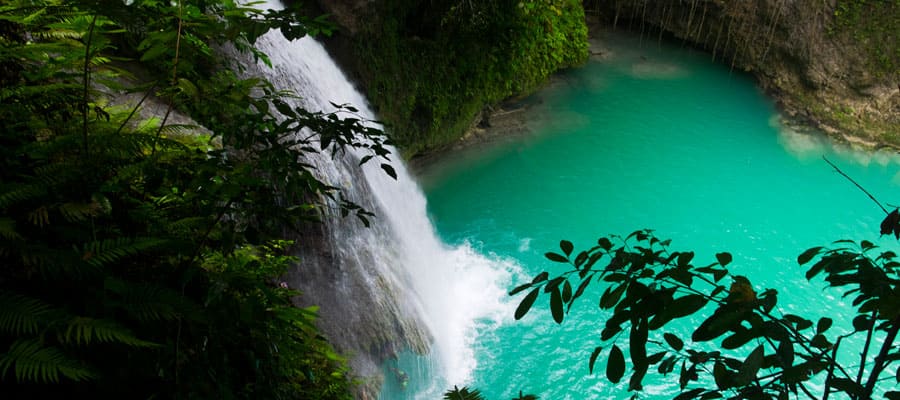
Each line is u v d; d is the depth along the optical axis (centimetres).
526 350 955
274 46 920
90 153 343
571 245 220
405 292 911
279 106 361
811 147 1494
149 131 425
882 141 1504
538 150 1404
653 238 219
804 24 1605
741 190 1340
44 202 325
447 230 1195
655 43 1822
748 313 181
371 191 966
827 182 1394
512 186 1305
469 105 1360
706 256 1177
